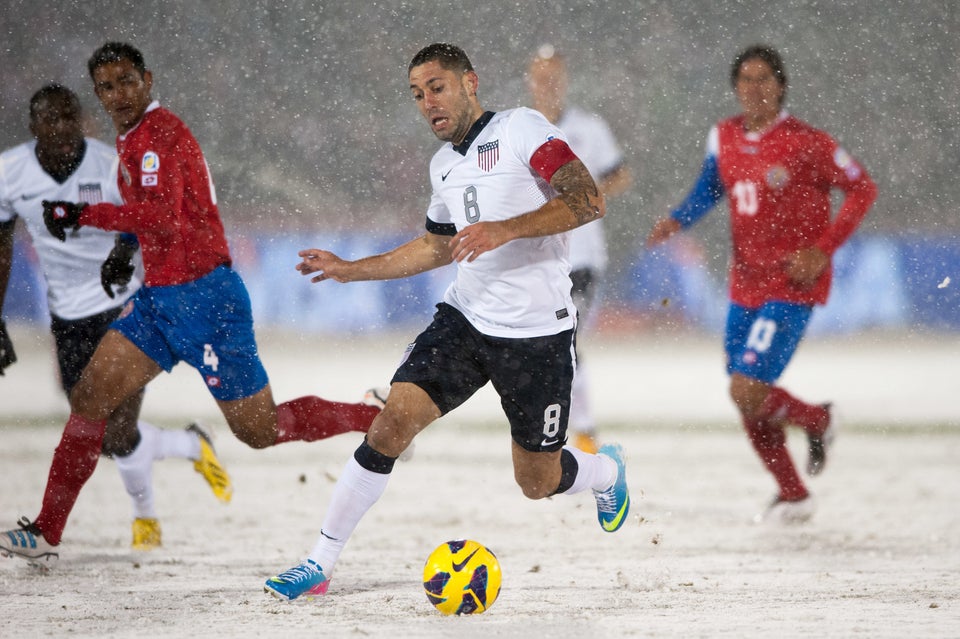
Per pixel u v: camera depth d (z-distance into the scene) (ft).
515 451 56.03
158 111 62.18
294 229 223.10
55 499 63.00
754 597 54.65
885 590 56.44
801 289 80.53
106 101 61.57
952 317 227.61
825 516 87.66
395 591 56.54
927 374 189.26
